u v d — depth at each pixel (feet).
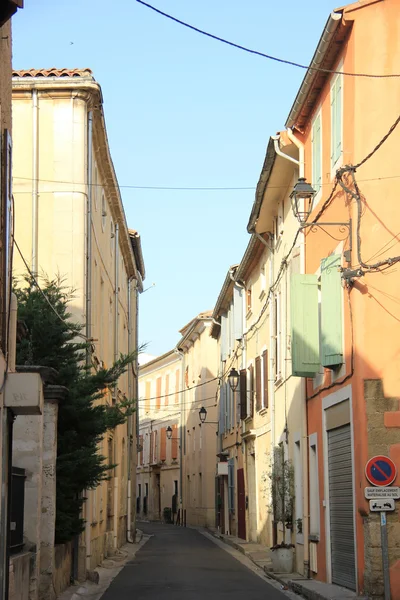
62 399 50.19
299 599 53.11
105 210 85.40
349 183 52.60
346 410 53.52
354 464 51.03
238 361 117.91
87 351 61.36
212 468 163.43
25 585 41.34
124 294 111.55
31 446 46.16
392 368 50.26
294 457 72.02
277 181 75.31
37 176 67.62
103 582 63.67
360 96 52.16
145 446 228.22
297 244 68.95
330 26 52.80
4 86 38.65
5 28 38.42
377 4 52.31
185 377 189.78
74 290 60.08
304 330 59.67
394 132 51.83
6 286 37.37
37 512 45.32
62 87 68.03
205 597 53.52
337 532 56.13
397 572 47.80
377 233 51.34
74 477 54.29
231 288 120.47
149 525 185.06
